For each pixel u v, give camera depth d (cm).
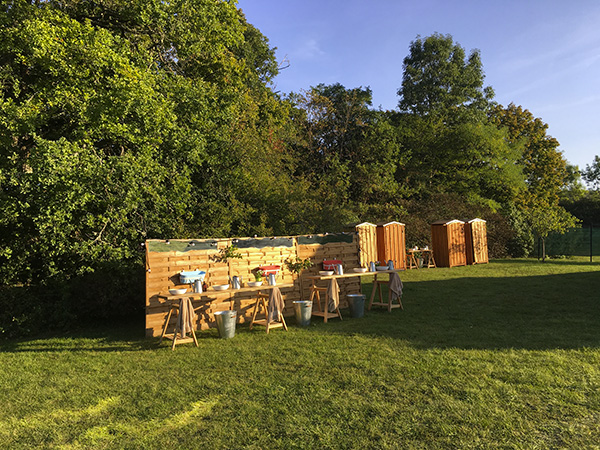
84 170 891
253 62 2630
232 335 811
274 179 1655
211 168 1310
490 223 2542
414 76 3616
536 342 669
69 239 995
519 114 3878
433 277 1667
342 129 3039
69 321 979
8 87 1041
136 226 1072
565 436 366
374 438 375
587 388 471
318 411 436
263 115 2217
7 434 416
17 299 977
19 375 620
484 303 1056
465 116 3362
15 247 991
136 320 1055
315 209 1769
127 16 1166
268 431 398
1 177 887
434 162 3088
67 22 979
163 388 532
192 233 1174
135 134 1024
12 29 931
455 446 355
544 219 2500
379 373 545
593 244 2848
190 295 774
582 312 897
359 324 879
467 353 618
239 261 969
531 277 1542
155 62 1251
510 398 449
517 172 2873
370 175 2606
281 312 918
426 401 450
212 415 441
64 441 397
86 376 598
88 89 971
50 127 1091
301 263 1041
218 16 1409
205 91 1291
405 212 2388
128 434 407
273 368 594
